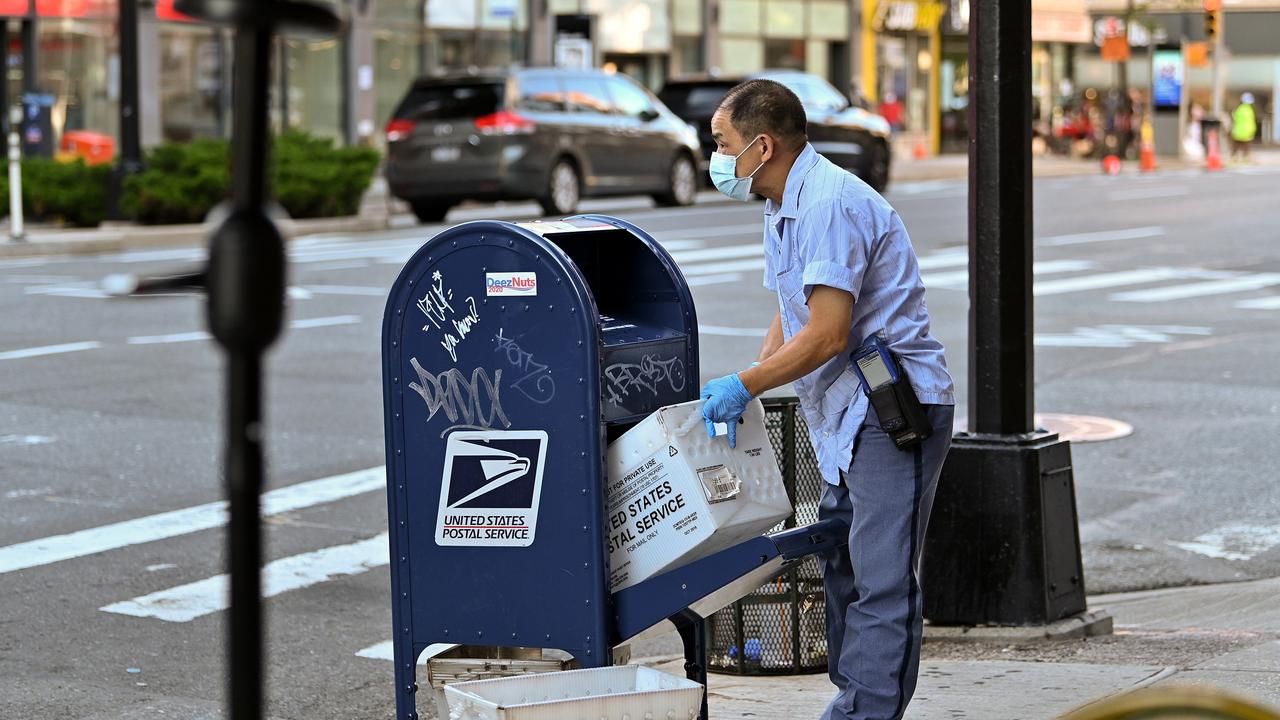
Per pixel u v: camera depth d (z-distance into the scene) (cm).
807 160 448
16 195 2275
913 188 3575
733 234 2389
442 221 2788
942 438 452
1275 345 1424
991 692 544
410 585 452
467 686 405
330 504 898
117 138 3584
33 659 636
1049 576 628
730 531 430
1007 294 623
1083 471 967
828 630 491
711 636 595
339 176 2675
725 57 4797
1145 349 1410
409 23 3962
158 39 3541
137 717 569
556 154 2661
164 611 704
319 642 670
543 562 437
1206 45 5722
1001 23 611
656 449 427
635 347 453
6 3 3412
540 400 432
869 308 446
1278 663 564
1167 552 799
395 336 445
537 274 428
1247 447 1021
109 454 1009
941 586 634
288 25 162
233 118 165
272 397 1188
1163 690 225
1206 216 2769
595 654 434
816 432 462
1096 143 5288
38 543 812
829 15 5128
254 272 164
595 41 4381
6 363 1330
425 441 446
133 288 167
